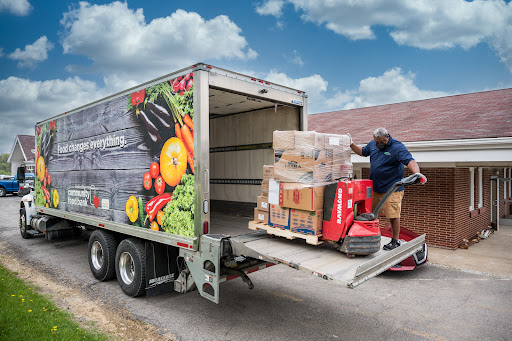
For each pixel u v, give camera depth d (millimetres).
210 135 7387
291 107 5648
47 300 4988
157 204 4582
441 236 8617
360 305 5039
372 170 4523
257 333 4145
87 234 10023
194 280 4227
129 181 5082
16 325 3977
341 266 3520
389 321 4516
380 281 6137
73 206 6637
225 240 3951
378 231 3914
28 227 9219
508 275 6504
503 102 10086
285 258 3723
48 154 7668
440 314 4754
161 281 4996
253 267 4508
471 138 7023
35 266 6852
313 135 3900
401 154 4211
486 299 5316
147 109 4723
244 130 6578
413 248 4402
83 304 4973
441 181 8562
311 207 3883
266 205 4609
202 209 3977
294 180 4094
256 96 4680
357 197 3955
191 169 4043
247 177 6566
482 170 10555
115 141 5367
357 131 10148
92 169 5984
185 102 4105
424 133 8281
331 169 4219
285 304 5035
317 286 5836
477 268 6957
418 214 8961
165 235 4465
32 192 9508
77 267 6801
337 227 3830
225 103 5746
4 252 7977
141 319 4504
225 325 4348
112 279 6090
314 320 4516
